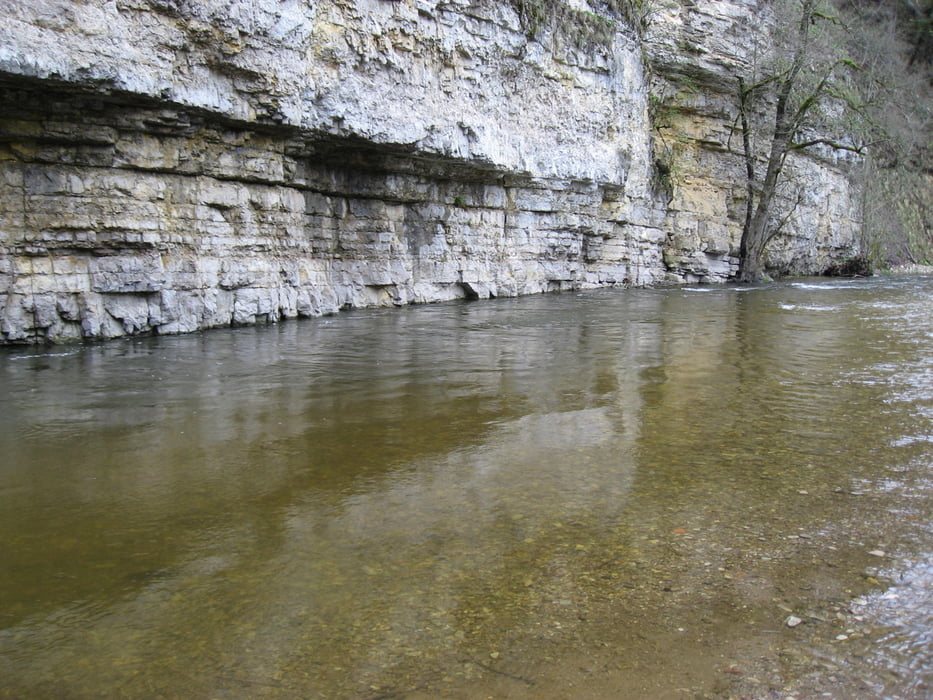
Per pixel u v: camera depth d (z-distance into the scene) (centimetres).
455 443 575
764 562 371
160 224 1062
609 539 397
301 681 280
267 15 1132
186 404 694
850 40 3167
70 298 983
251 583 352
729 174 2880
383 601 336
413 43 1467
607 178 2212
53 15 874
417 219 1675
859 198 3734
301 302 1330
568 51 2012
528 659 293
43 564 370
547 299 1886
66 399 708
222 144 1145
